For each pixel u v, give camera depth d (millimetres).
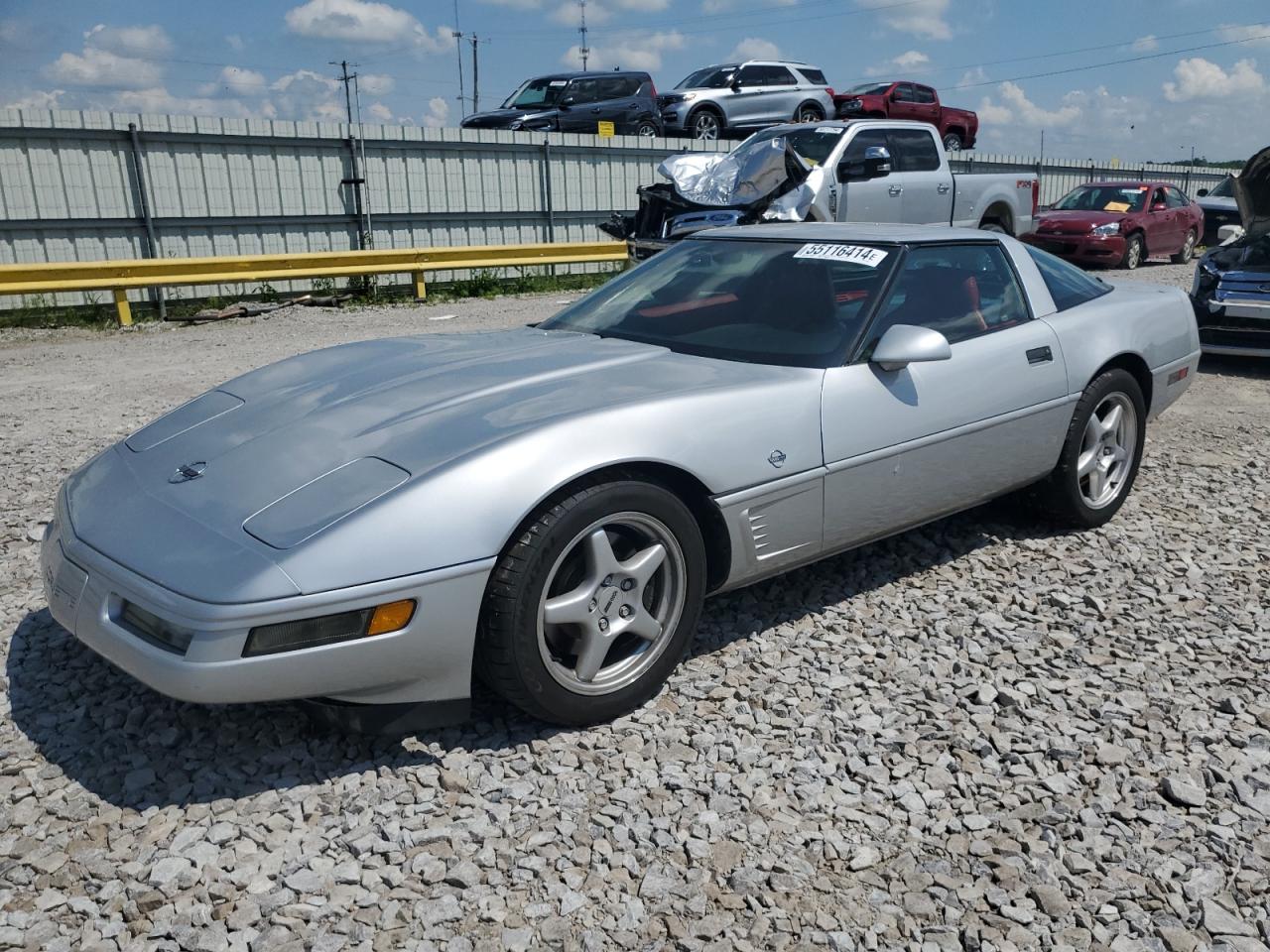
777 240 4047
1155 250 17547
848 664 3270
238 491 2680
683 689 3105
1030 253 4387
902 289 3699
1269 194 8414
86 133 12812
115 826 2453
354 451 2766
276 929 2121
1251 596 3871
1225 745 2850
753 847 2400
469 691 2703
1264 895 2273
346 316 12711
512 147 16906
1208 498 5078
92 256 13195
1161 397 4754
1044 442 4129
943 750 2807
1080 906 2230
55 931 2115
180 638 2369
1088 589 3898
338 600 2408
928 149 12188
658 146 18906
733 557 3150
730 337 3609
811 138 11453
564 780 2645
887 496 3535
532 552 2631
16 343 10898
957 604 3748
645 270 4266
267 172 14469
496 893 2242
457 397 3039
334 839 2418
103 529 2693
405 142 15641
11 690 3086
